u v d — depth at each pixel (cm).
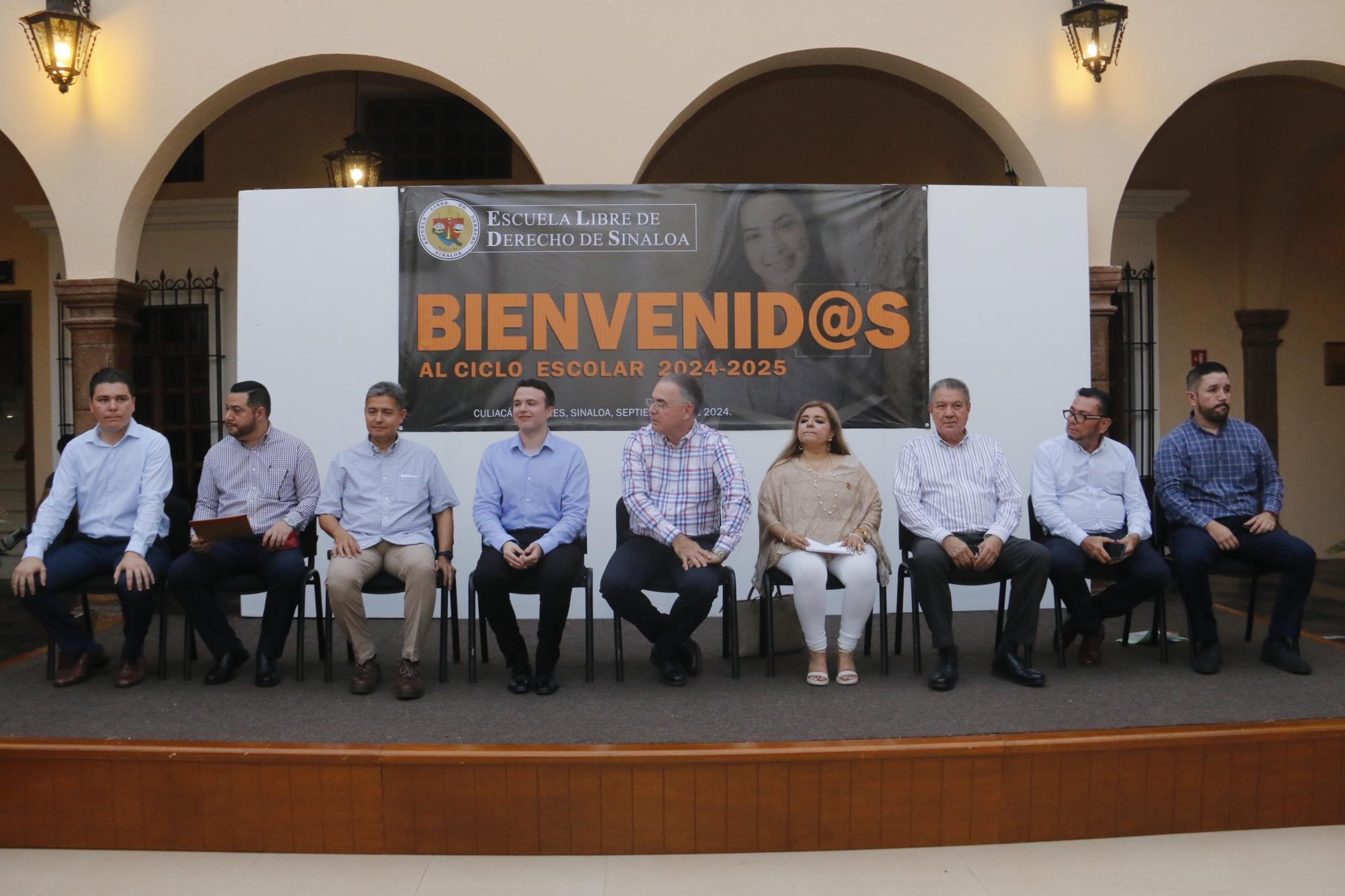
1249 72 558
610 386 500
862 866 288
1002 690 360
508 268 498
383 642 455
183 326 786
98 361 565
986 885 277
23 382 820
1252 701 343
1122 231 761
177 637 471
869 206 502
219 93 554
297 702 351
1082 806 303
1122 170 550
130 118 557
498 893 272
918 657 383
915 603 381
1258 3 551
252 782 298
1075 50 539
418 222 498
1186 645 435
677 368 500
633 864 290
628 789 295
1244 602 597
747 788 296
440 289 499
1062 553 386
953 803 299
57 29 538
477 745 304
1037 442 509
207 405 779
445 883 279
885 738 306
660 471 389
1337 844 300
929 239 504
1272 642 397
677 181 762
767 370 502
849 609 371
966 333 506
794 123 758
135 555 368
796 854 296
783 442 502
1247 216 772
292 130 773
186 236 782
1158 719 322
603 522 501
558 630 361
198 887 277
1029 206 507
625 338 500
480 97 544
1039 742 300
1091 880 279
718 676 386
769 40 541
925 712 333
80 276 562
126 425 390
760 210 500
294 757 297
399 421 386
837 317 502
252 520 387
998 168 749
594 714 335
